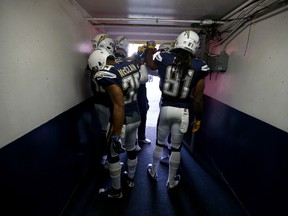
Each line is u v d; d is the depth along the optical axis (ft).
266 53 4.29
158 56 5.03
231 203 5.40
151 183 6.21
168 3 5.61
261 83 4.46
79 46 6.02
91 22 7.38
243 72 5.33
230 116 6.03
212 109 7.70
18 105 3.12
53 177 4.30
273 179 3.92
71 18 5.38
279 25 3.89
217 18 7.07
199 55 7.19
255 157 4.58
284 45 3.73
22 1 3.22
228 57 6.34
